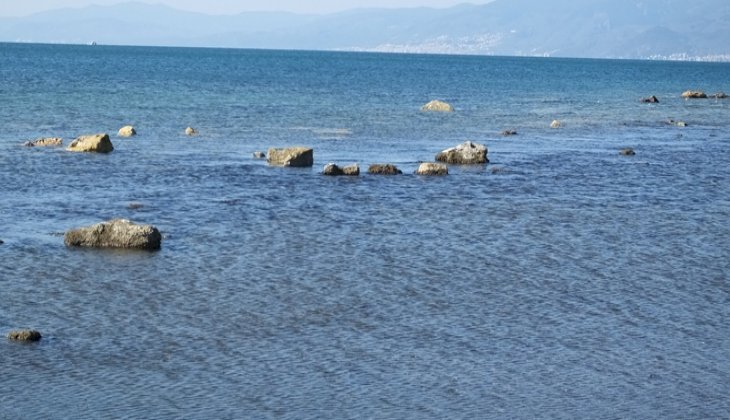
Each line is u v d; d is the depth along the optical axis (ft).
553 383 72.43
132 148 190.39
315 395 69.15
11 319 82.89
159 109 271.28
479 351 78.48
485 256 109.29
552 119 287.48
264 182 153.99
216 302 89.25
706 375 74.74
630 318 87.97
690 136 249.34
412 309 88.84
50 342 77.87
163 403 67.26
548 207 140.15
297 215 128.88
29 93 303.68
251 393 69.26
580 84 537.65
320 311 87.51
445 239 117.19
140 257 104.27
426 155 194.59
